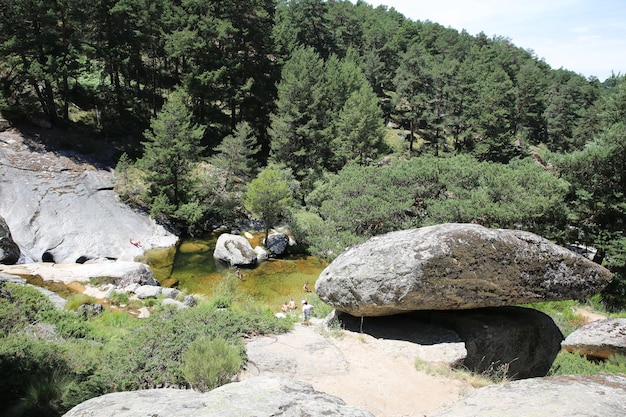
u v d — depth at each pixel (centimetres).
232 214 3312
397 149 5206
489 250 1043
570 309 1855
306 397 499
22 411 669
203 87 3781
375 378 951
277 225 3397
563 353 1218
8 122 3189
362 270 1127
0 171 2825
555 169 2570
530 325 1162
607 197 2244
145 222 3050
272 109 4347
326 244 2484
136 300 1875
